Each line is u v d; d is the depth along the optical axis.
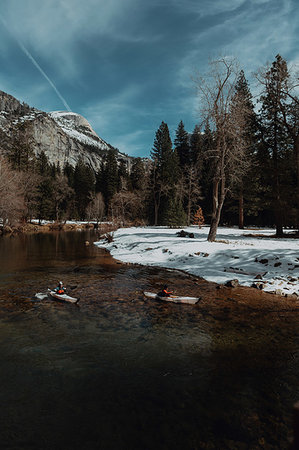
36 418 4.12
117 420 4.09
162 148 61.62
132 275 14.35
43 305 9.41
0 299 10.05
